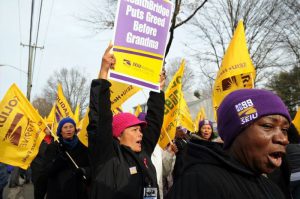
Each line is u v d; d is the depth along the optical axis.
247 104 1.63
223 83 4.45
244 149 1.64
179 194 1.53
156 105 3.77
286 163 3.09
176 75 5.86
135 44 3.35
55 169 4.35
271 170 1.61
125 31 3.31
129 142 3.28
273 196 1.70
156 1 3.51
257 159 1.60
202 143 1.70
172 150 5.54
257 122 1.61
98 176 2.93
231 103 1.68
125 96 4.77
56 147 4.65
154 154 5.07
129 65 3.29
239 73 4.36
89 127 2.97
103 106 2.99
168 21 3.58
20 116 5.27
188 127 8.25
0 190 6.82
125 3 3.34
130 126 3.29
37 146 5.23
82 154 4.47
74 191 4.25
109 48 3.22
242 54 4.41
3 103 5.29
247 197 1.52
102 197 2.89
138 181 3.02
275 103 1.62
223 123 1.71
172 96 5.84
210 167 1.56
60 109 8.90
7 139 5.22
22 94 5.33
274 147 1.58
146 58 3.40
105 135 2.94
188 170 1.60
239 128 1.63
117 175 2.94
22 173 8.53
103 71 3.14
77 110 10.42
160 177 5.05
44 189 4.54
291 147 3.12
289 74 33.75
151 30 3.45
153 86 3.43
